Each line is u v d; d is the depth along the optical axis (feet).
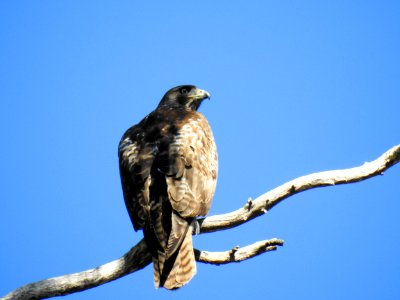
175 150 43.34
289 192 39.09
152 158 43.09
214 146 47.37
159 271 38.68
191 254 39.29
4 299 36.11
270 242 37.24
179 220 40.32
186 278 38.58
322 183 39.37
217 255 39.24
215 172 45.78
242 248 38.34
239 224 39.91
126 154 44.34
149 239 39.81
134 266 39.22
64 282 37.11
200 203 42.14
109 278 38.40
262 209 39.14
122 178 44.04
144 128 46.57
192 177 42.60
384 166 39.58
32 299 36.65
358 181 39.75
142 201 41.32
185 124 46.16
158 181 42.06
